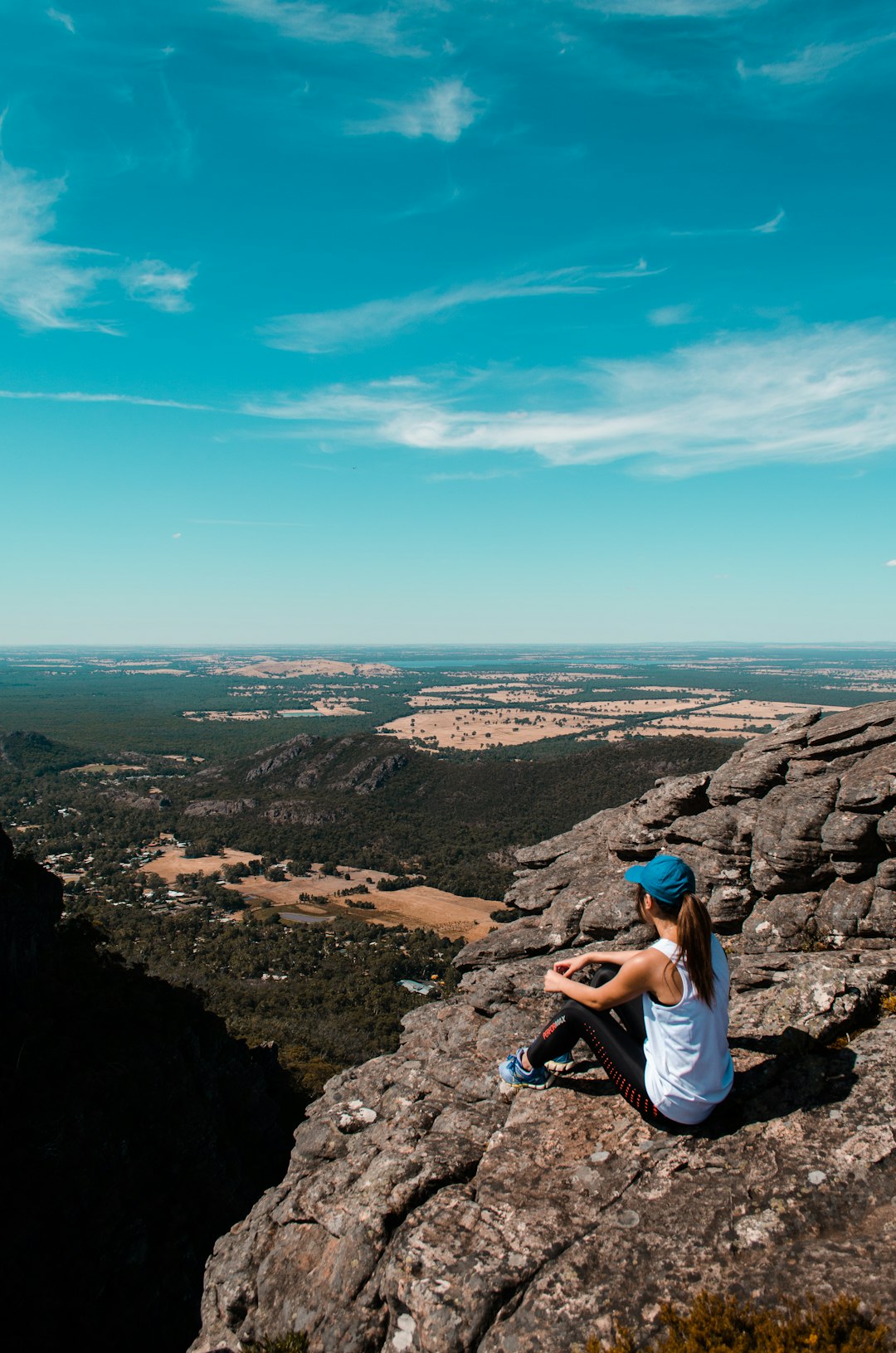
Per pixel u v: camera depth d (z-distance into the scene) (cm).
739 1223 594
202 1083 4053
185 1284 2881
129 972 4503
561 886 1488
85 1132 2964
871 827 1105
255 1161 4041
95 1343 2459
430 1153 794
